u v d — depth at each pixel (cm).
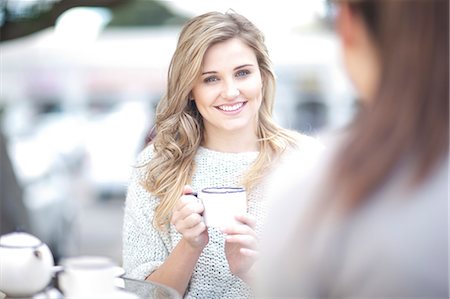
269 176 240
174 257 222
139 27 1138
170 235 243
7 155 530
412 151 108
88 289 168
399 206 108
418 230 107
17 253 182
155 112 263
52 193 710
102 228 902
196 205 213
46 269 185
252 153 249
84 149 992
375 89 113
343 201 109
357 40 114
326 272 110
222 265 234
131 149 1073
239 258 215
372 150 109
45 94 1130
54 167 750
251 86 240
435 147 108
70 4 448
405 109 108
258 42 245
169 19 1158
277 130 252
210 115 243
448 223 107
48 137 994
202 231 214
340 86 1023
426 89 107
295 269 112
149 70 1102
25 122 1094
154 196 246
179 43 244
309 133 272
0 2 446
